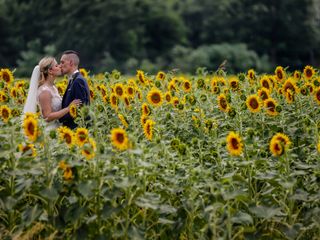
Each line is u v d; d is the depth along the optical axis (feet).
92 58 266.98
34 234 22.58
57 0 279.28
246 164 23.15
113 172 22.12
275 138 23.41
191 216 22.25
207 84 37.96
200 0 302.45
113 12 264.93
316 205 23.54
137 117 33.40
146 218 23.27
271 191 23.30
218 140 27.12
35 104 36.14
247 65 245.45
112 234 21.85
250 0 300.40
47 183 22.07
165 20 276.82
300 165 24.30
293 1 298.15
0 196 22.31
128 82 38.99
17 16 284.00
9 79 37.83
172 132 31.09
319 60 305.53
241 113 31.14
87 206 22.06
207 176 22.88
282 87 36.96
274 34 300.40
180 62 241.35
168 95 34.76
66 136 23.84
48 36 277.23
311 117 33.78
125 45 264.11
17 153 22.91
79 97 35.94
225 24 297.94
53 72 36.42
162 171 23.27
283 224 23.35
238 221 21.36
